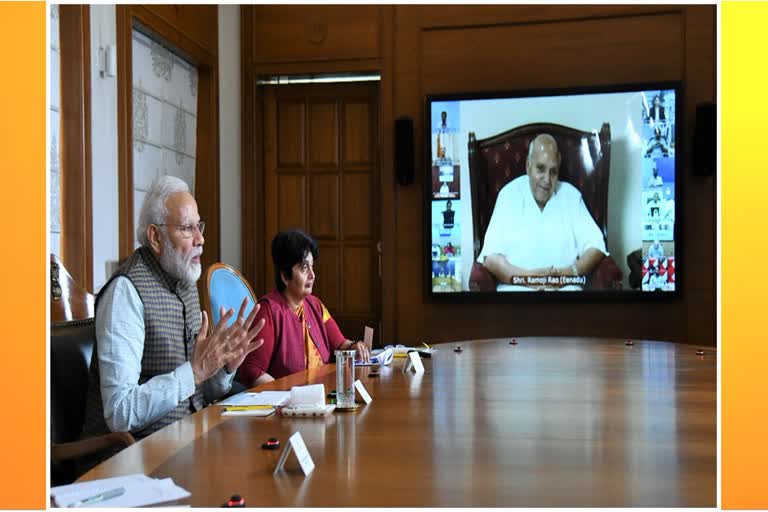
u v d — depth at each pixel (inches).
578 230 210.8
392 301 223.5
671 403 68.8
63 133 146.6
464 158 216.7
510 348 124.5
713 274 205.8
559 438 54.0
